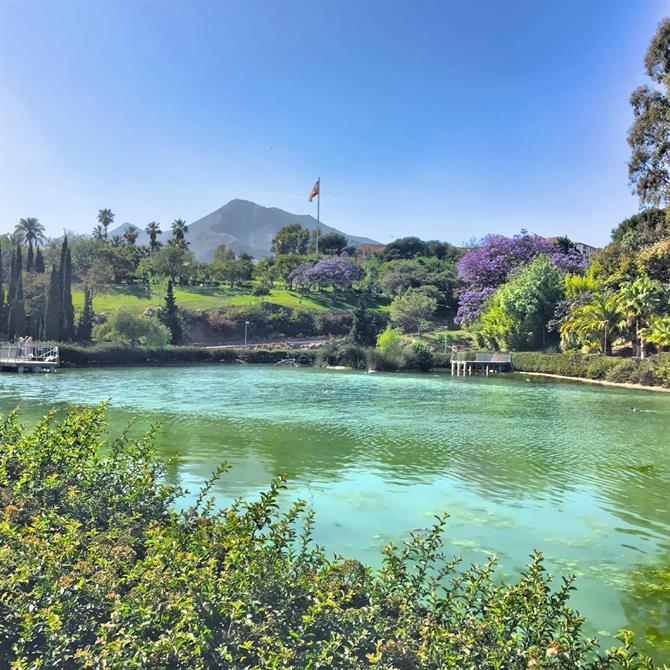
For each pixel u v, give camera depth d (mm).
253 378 53031
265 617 4441
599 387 46938
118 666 3656
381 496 12719
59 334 71000
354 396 37281
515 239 87812
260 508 6203
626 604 7500
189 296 108125
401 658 4008
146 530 6219
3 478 7551
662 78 35281
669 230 39031
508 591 4848
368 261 140250
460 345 84438
